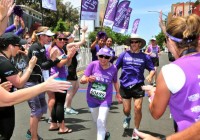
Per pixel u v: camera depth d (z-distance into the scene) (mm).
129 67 5703
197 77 2004
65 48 6773
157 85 2123
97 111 5047
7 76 3398
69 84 2484
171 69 2059
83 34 6379
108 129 6496
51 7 12047
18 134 6105
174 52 2256
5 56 3639
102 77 4930
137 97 5680
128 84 5703
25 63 5160
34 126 5160
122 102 5406
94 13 13750
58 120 6043
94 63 5023
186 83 2004
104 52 4848
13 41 3658
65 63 5539
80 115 7691
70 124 6836
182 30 2188
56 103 6023
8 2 2918
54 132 6195
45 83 2461
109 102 4957
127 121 6289
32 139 5219
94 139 5777
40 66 5078
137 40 5672
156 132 6348
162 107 2119
